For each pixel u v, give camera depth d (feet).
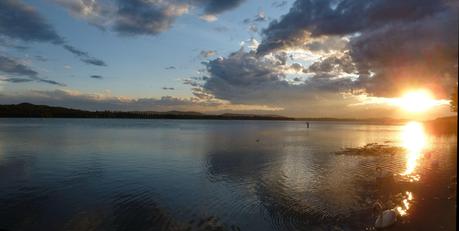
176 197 83.71
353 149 186.29
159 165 129.59
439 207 74.33
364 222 66.33
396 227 63.16
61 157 148.36
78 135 279.90
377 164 133.49
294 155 161.17
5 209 73.72
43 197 83.10
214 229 63.41
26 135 272.31
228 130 420.77
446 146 211.41
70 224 65.46
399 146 208.64
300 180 102.22
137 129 402.31
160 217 69.46
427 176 107.24
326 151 178.50
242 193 87.15
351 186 93.71
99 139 241.55
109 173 113.09
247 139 262.06
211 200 81.05
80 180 101.96
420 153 170.19
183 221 67.41
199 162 137.59
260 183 98.43
